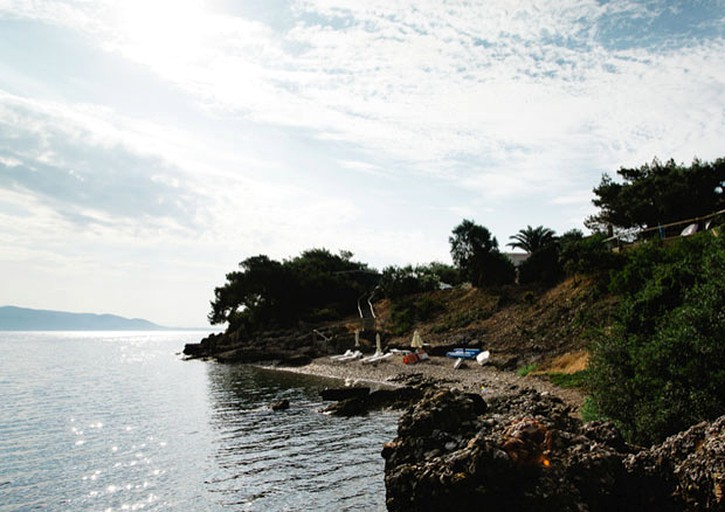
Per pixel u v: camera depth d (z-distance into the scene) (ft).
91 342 524.11
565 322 124.06
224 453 62.90
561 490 25.70
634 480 27.63
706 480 23.47
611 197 163.43
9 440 71.36
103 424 82.38
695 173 140.36
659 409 40.34
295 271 283.18
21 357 257.34
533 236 190.90
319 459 58.65
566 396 77.05
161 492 49.19
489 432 37.32
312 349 190.49
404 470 31.04
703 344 40.47
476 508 26.40
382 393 97.25
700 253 73.31
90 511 44.73
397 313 203.82
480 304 173.68
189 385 134.51
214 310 287.69
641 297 61.52
